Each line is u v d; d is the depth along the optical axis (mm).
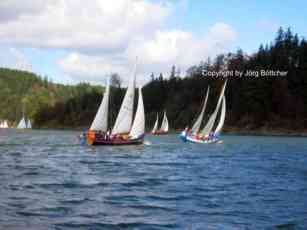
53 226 18609
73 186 29547
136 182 32312
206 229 18812
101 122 75625
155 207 23094
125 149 70875
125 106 74938
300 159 55844
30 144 83750
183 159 54562
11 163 45312
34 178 33188
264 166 46031
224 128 181375
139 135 77938
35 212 21000
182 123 197125
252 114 181125
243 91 189000
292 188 30250
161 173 38562
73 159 51719
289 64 199250
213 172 39906
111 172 38781
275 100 181875
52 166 42969
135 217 20688
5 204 22609
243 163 49531
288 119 175625
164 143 96688
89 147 73875
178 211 22234
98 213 21266
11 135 144875
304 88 189500
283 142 111250
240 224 19750
